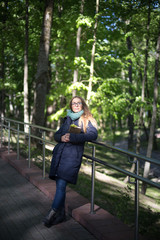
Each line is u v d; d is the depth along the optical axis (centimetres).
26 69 1133
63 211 329
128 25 1241
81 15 980
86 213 330
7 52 1775
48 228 309
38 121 958
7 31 1241
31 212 356
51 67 1830
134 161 263
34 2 1291
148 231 296
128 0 1149
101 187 596
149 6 1211
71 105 322
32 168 568
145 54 1327
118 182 866
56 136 312
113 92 1149
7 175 551
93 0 1155
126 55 1313
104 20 1153
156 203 530
